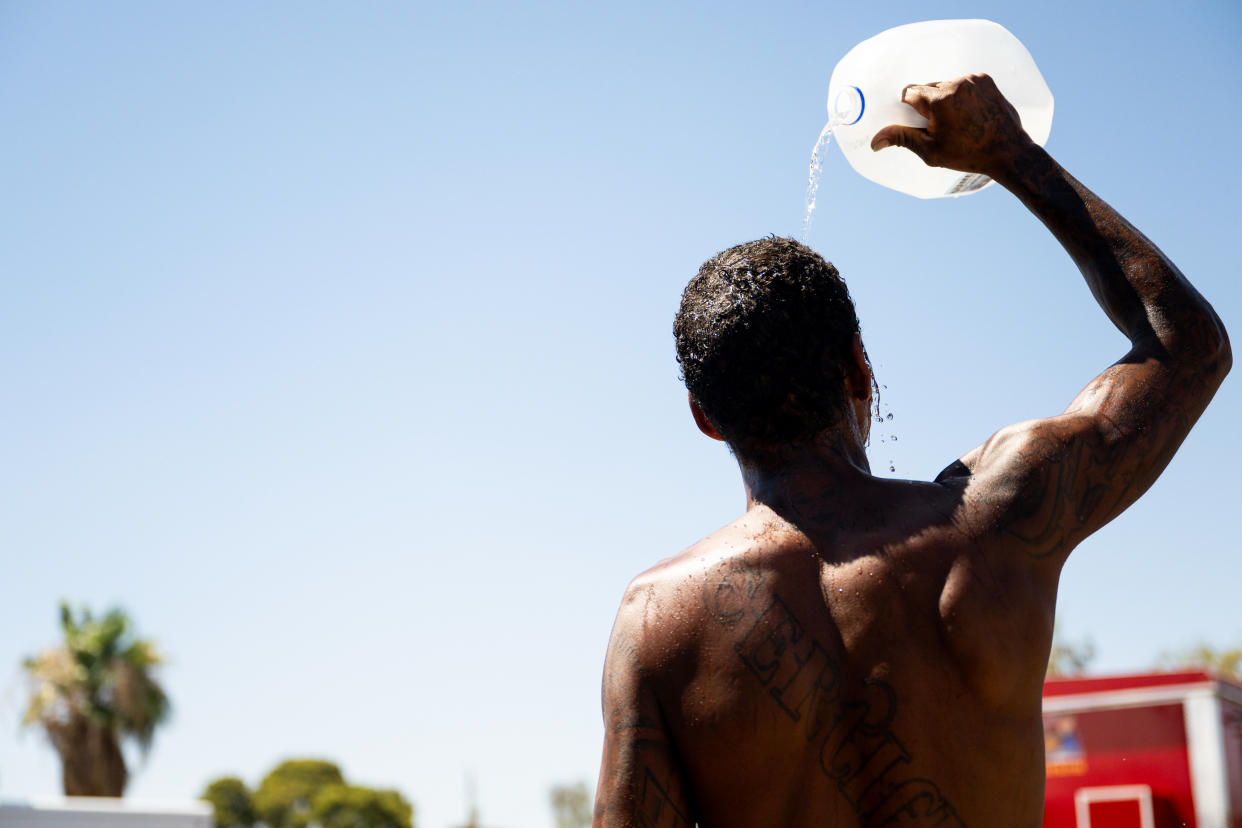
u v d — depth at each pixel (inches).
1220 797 185.3
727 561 55.8
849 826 51.2
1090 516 55.7
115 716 1033.5
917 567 53.5
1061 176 63.3
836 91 75.9
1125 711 192.7
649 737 54.0
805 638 53.0
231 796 2224.4
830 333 59.2
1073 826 195.3
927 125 66.3
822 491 57.3
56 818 512.7
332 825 2203.5
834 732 51.9
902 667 51.9
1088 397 59.2
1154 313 59.7
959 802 50.9
